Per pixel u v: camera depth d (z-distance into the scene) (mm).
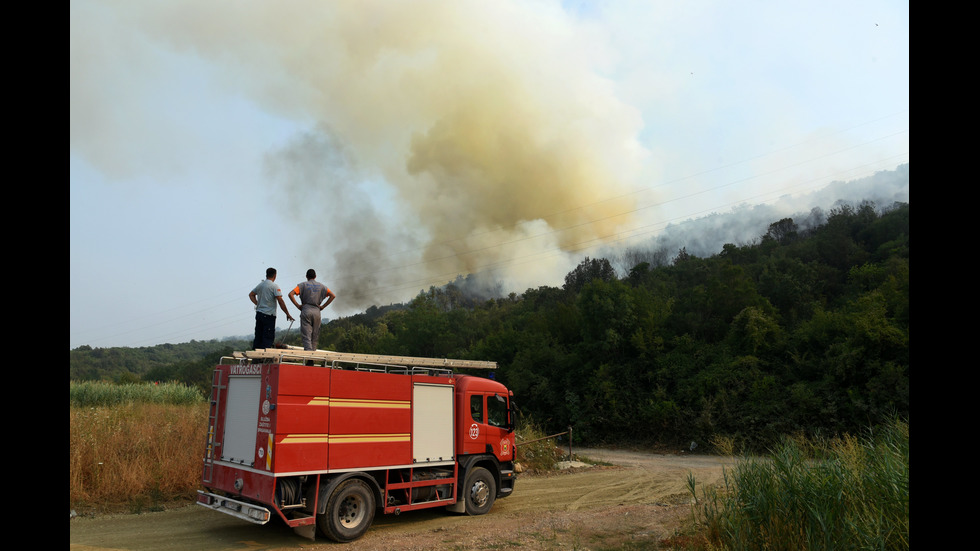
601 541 8312
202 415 16422
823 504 6371
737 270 35344
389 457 9469
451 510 10789
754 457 8102
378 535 9172
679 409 28672
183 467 11859
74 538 8367
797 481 6777
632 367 32781
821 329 27875
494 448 11484
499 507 11953
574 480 16016
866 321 24703
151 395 24984
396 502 9594
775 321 31125
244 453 8594
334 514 8500
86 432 12234
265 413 8344
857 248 45750
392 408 9656
